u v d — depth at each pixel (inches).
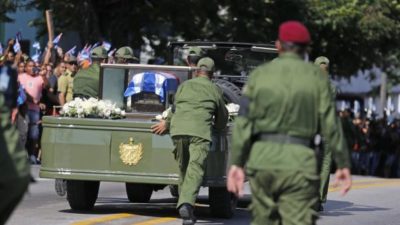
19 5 2490.2
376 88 4069.9
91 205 1216.8
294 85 655.1
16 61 1792.6
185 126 1042.1
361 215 1262.3
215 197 1144.8
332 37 2977.4
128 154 1107.9
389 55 3282.5
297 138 656.4
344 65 3093.0
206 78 1072.2
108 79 1240.8
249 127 660.7
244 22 2751.0
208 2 2623.0
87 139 1114.7
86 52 1979.6
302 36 669.9
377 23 2915.8
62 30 2514.8
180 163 1065.5
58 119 1119.0
